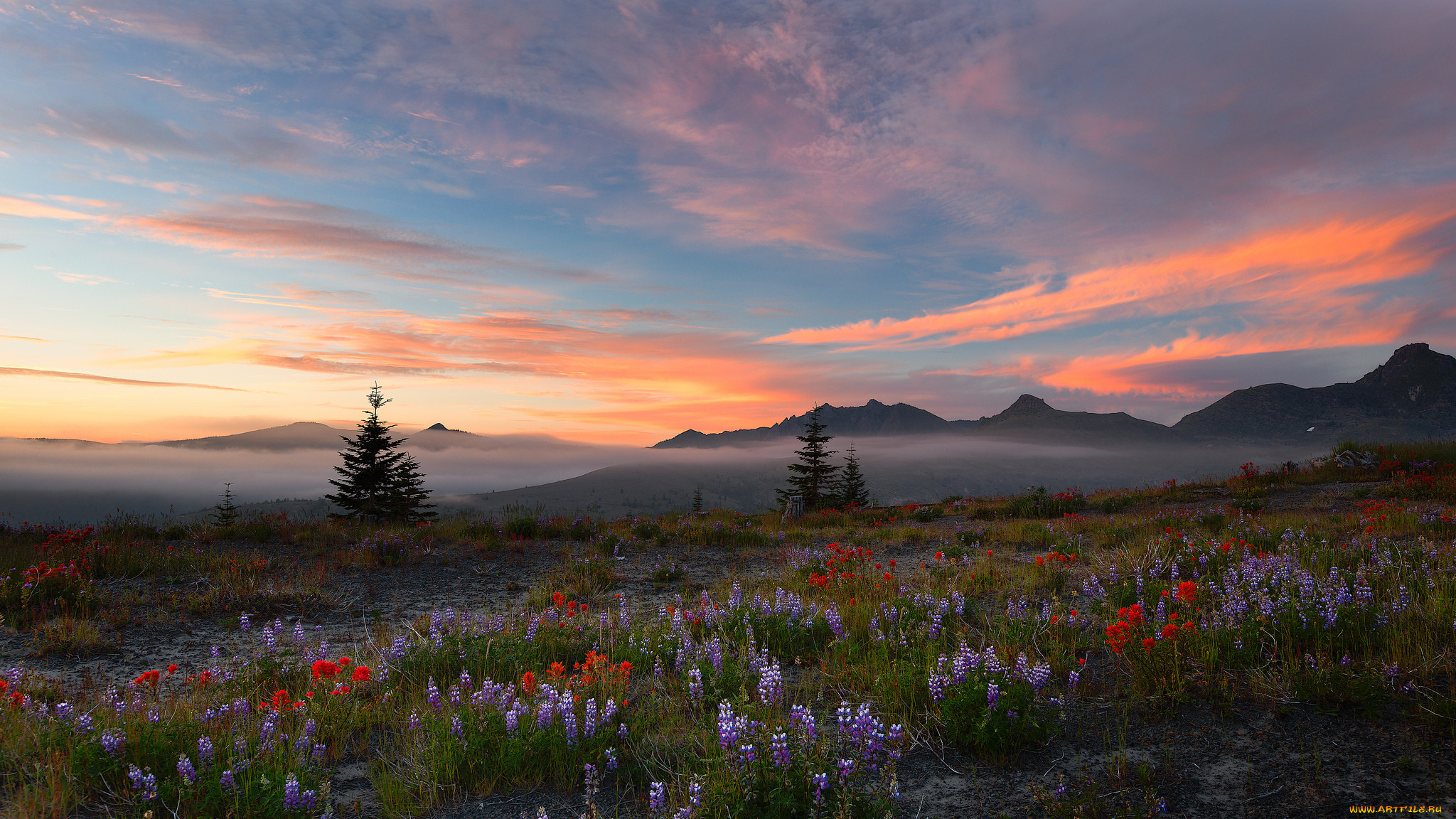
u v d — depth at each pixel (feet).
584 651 23.27
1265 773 13.48
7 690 17.69
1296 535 35.58
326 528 55.01
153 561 38.75
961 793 13.67
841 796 11.76
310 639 27.17
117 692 18.67
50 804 12.25
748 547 52.08
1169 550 33.04
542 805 13.57
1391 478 60.75
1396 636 18.21
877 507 81.51
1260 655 18.56
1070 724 16.39
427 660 21.93
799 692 19.15
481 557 45.98
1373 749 13.87
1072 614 24.25
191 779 13.05
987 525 57.06
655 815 12.62
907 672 18.34
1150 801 12.52
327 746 16.35
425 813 13.37
